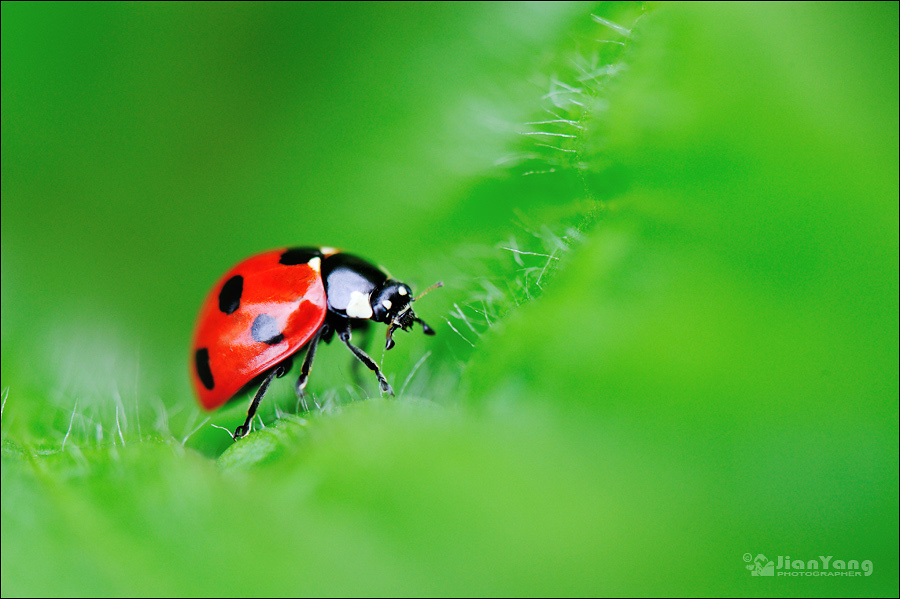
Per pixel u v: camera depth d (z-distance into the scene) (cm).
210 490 8
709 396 9
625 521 8
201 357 9
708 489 8
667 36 9
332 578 7
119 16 11
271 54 11
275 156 10
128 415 9
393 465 8
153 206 11
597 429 8
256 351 9
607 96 9
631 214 9
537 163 9
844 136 9
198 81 11
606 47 9
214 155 11
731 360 9
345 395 9
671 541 8
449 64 10
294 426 9
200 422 9
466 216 9
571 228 9
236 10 11
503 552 7
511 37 9
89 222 11
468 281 9
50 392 9
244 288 9
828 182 9
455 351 9
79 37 11
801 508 8
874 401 9
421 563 7
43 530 8
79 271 11
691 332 9
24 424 9
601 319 9
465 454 8
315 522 8
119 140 11
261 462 9
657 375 9
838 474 8
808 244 9
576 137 9
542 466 8
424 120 10
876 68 9
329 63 10
